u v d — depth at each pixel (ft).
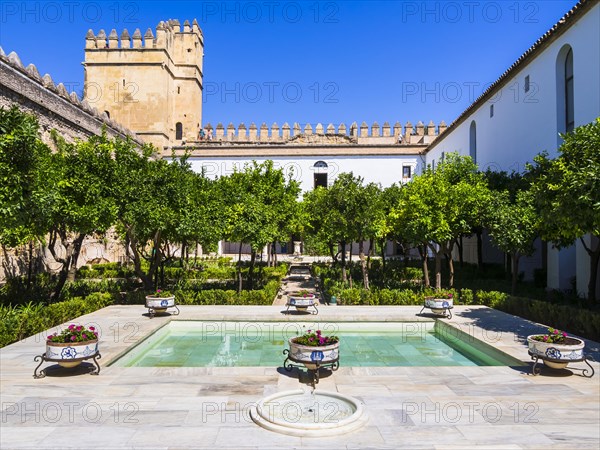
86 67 120.78
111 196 40.06
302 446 14.46
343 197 50.19
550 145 50.65
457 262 83.35
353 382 21.25
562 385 20.79
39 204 28.63
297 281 69.46
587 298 42.16
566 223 29.63
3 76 50.14
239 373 22.56
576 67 44.86
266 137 128.26
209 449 14.28
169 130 128.26
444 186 45.39
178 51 135.95
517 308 38.58
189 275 68.13
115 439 14.94
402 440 14.94
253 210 45.19
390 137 125.29
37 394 19.22
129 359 27.40
